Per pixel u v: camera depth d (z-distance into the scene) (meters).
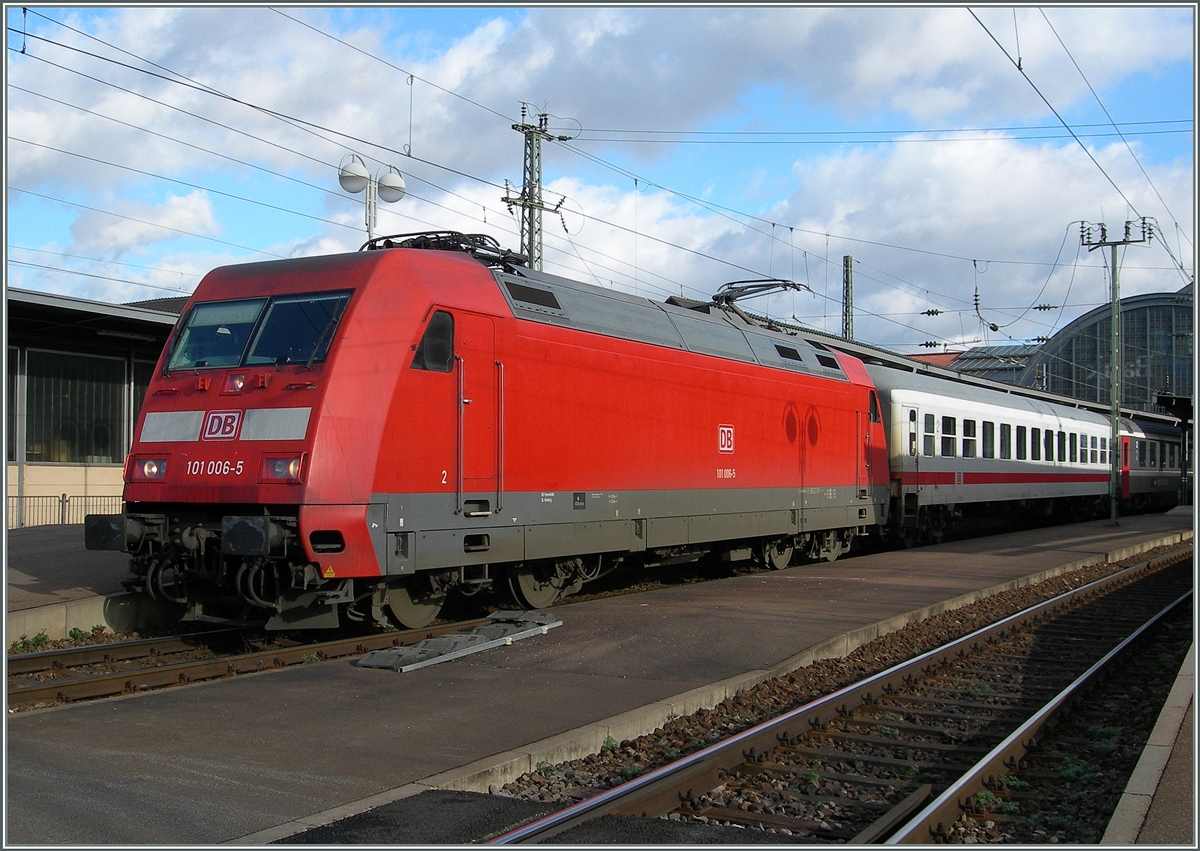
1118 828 4.98
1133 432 38.34
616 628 10.51
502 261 11.98
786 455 16.75
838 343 23.83
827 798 6.10
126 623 11.01
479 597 13.27
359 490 9.22
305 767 5.87
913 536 23.00
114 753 6.09
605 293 13.51
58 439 19.05
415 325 9.89
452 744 6.39
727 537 15.09
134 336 19.31
